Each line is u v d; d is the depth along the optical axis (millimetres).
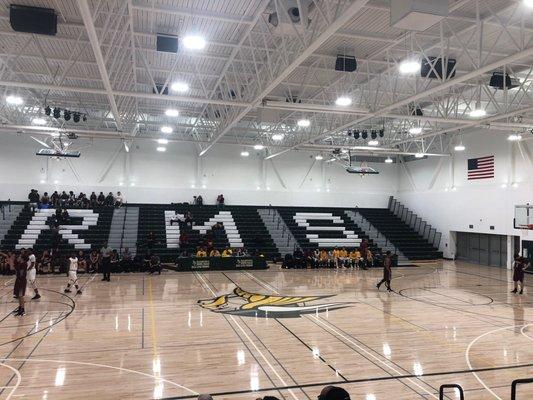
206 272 21016
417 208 30266
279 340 9992
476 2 9508
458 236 27000
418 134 24000
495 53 13094
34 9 9969
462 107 19875
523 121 18391
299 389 7277
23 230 23516
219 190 29578
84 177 27344
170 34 11766
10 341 9750
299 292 16109
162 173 28641
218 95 18172
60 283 17359
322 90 16625
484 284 18375
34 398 6840
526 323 11742
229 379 7672
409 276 20531
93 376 7758
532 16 10531
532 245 21578
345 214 30797
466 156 25812
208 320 11805
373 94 17844
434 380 7711
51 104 21172
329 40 12281
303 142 22156
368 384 7504
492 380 7734
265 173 30406
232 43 12469
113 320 11703
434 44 12500
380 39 11984
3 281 17812
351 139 26938
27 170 26406
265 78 13352
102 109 22031
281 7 9266
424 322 11781
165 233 25266
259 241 25344
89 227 24656
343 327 11188
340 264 23281
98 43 8992
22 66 15305
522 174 21922
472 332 10812
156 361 8547
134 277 19203
